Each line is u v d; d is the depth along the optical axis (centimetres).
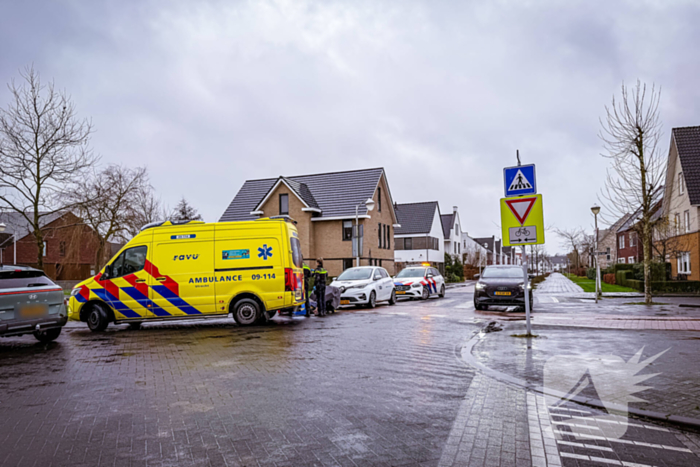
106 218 2542
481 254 7350
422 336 999
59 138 1762
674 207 3098
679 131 3080
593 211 2236
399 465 364
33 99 1731
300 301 1273
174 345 938
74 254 2988
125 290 1206
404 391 570
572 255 8300
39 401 553
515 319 1280
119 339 1052
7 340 1061
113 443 418
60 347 954
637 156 1697
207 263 1211
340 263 3297
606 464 362
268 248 1215
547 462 366
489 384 598
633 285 2823
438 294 2323
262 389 584
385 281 1856
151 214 3694
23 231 4278
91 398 561
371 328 1131
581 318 1250
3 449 408
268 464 368
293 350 845
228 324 1305
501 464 364
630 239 4906
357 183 3481
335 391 571
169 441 419
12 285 923
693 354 741
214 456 385
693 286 2386
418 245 5056
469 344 883
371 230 3400
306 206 3275
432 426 448
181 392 577
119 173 2694
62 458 388
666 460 368
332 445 404
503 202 952
